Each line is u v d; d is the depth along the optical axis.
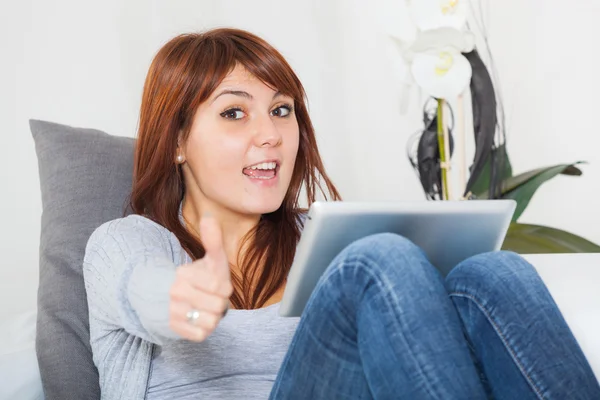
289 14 2.51
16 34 2.09
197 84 1.27
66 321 1.37
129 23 2.24
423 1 1.57
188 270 0.83
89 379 1.32
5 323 1.46
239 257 1.36
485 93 1.68
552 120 2.41
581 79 2.38
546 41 2.40
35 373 1.32
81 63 2.16
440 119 1.67
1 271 2.08
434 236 1.04
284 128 1.32
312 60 2.54
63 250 1.44
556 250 1.70
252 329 1.22
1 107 2.07
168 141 1.30
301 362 0.95
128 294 0.93
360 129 2.56
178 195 1.34
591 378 0.92
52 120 2.13
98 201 1.49
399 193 2.56
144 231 1.23
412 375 0.81
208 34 1.34
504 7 2.42
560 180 2.42
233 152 1.27
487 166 1.75
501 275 0.96
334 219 0.95
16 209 2.09
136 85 2.24
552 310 0.95
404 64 1.64
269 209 1.30
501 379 0.94
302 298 1.03
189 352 1.19
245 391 1.19
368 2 2.52
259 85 1.29
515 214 1.73
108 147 1.56
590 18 2.36
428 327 0.83
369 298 0.86
